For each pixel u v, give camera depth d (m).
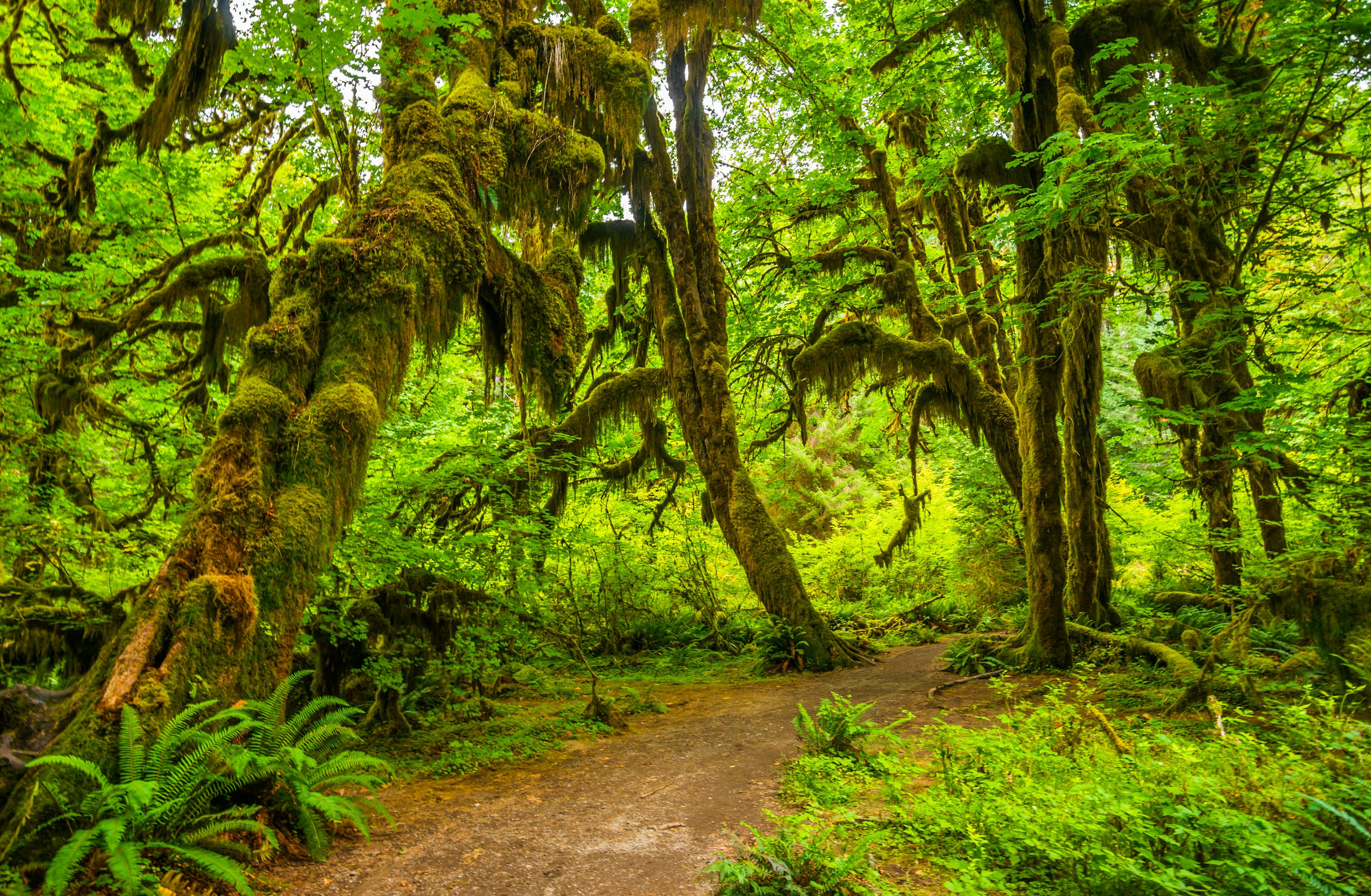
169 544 8.73
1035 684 10.63
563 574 15.66
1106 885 3.57
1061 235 10.88
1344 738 4.54
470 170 8.09
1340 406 8.96
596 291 19.52
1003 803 4.46
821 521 30.38
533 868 4.62
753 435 21.20
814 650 13.99
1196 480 10.27
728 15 13.80
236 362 10.55
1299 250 9.12
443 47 8.73
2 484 8.42
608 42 11.06
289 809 4.90
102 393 10.84
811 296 17.56
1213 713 6.06
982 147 12.92
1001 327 15.69
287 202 12.72
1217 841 3.61
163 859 4.04
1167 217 10.23
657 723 9.75
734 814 5.68
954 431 22.75
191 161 10.78
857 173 18.39
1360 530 7.33
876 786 6.00
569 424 15.23
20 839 3.98
